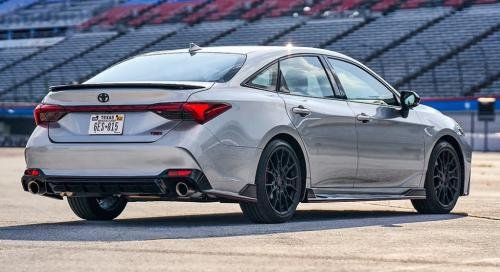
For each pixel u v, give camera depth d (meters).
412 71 48.31
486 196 15.23
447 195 11.73
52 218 10.74
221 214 11.40
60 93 9.59
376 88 11.15
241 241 7.99
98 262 6.67
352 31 54.06
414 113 11.45
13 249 7.39
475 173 23.88
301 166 9.98
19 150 43.12
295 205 9.87
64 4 70.06
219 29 60.12
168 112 9.08
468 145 12.16
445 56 48.56
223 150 9.14
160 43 60.59
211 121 9.10
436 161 11.59
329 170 10.27
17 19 68.62
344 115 10.43
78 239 8.11
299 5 59.72
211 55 10.16
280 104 9.77
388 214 11.49
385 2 56.12
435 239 8.38
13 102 57.34
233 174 9.23
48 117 9.65
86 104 9.41
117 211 10.66
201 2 64.81
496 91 45.00
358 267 6.54
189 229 9.01
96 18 66.38
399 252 7.41
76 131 9.45
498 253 7.43
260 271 6.29
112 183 9.19
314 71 10.48
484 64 47.12
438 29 51.19
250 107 9.43
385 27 53.25
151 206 12.64
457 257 7.16
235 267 6.46
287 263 6.68
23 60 62.84
